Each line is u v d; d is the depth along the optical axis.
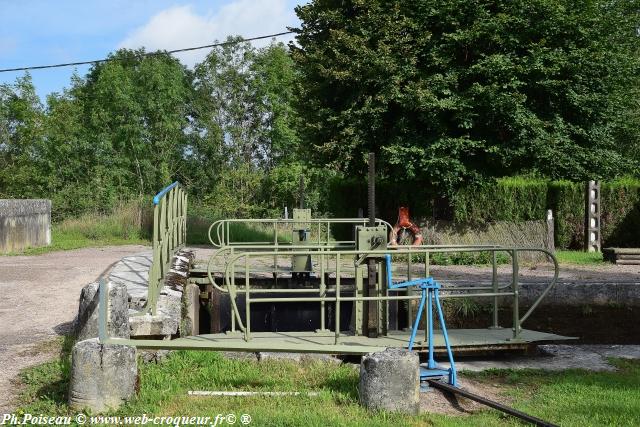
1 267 14.72
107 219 24.61
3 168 37.84
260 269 12.48
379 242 8.06
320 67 16.38
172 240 11.44
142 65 40.56
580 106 16.89
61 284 12.18
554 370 7.44
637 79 19.78
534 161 16.72
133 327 7.10
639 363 7.89
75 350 5.25
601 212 19.88
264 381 6.25
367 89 16.12
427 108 15.39
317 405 5.46
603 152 17.95
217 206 35.44
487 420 5.35
